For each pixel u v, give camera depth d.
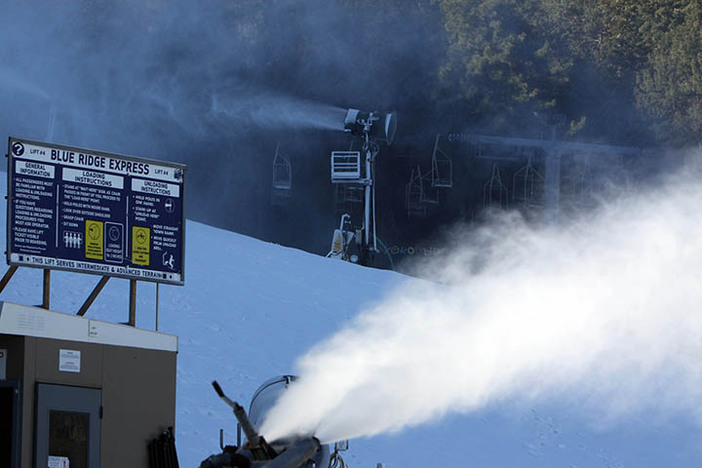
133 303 35.66
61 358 30.64
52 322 30.47
